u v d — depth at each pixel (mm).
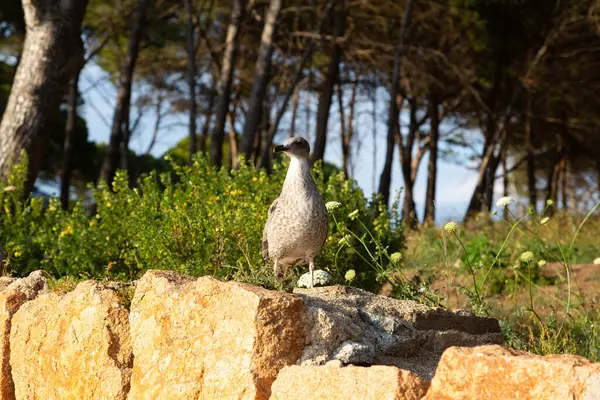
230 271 7445
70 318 5383
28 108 12164
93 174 36562
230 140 32281
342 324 4520
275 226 6305
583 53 29359
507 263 11273
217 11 28719
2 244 9461
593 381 3080
